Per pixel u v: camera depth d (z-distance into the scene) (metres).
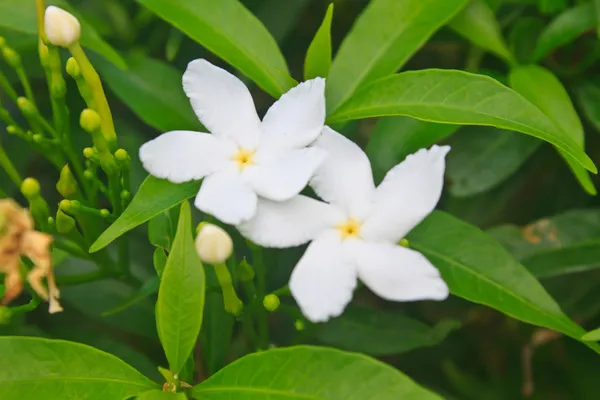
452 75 0.35
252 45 0.37
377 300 0.45
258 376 0.33
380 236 0.34
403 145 0.37
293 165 0.34
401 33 0.37
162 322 0.34
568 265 0.39
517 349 0.45
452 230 0.36
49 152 0.38
